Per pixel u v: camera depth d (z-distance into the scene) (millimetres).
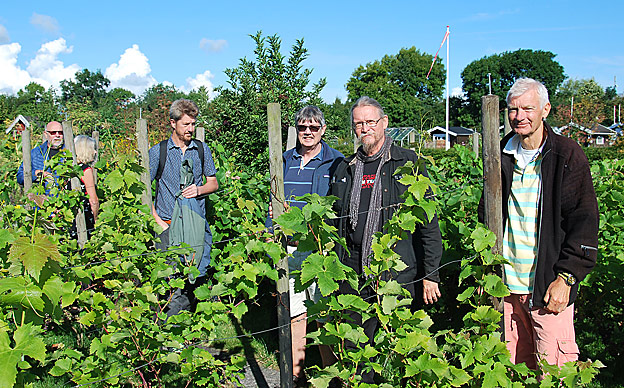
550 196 2389
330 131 8750
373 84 66000
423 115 2580
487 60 70375
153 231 3568
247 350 4230
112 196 3330
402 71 66688
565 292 2326
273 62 8195
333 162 3492
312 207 2244
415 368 2125
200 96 9125
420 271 2924
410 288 2787
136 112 17875
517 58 68688
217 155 6105
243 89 8094
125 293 2807
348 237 2877
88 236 4645
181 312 2869
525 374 2193
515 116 2377
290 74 8258
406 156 2748
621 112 58250
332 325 2277
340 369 2332
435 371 2096
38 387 3555
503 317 2316
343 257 2883
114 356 2773
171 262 3287
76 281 2828
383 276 2619
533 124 2363
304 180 3656
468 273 2332
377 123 2764
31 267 1837
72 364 2730
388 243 2287
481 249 2246
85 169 4488
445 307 4359
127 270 2898
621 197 4051
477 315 2270
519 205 2518
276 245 2531
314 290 3324
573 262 2299
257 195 5418
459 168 5633
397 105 64875
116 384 2740
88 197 4512
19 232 2398
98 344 2686
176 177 3838
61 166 4246
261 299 5199
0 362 1733
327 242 2352
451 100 74000
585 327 3992
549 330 2465
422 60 66875
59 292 1978
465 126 70750
